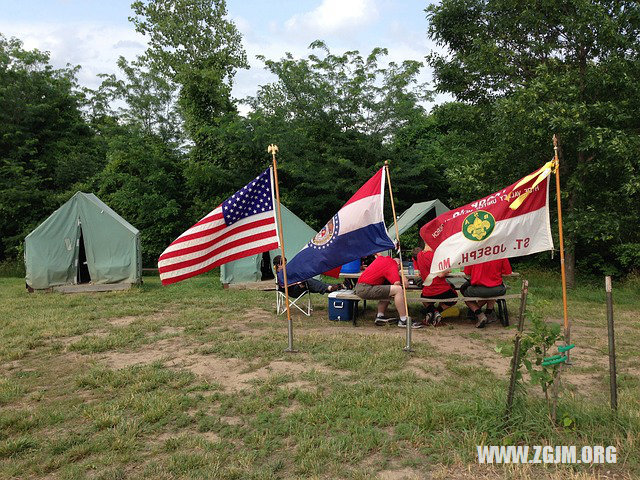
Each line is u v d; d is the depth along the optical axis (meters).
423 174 20.80
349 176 20.84
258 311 9.98
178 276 7.32
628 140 11.07
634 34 12.33
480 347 6.96
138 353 6.88
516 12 13.67
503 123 12.34
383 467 3.66
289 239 13.91
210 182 21.20
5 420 4.57
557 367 4.11
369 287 8.18
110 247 13.74
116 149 23.12
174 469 3.68
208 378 5.70
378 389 5.13
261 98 21.75
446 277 8.84
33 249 13.30
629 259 14.86
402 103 20.06
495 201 6.35
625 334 7.84
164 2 24.28
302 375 5.66
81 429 4.44
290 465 3.75
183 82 22.39
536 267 17.17
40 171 26.25
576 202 12.82
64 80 28.31
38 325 8.67
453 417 4.31
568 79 11.79
